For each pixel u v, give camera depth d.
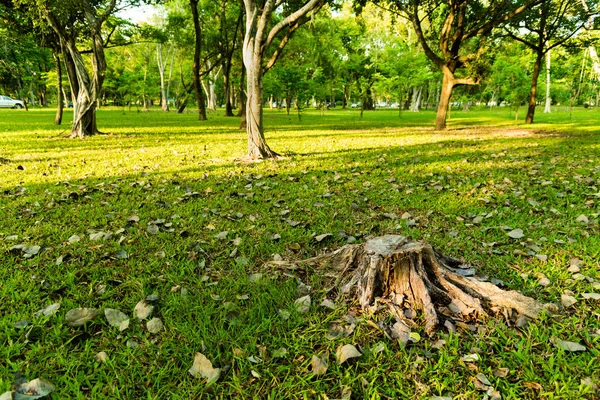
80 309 1.98
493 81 22.44
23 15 11.95
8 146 9.09
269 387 1.56
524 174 5.83
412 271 2.09
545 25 17.41
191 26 26.75
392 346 1.80
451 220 3.67
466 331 1.89
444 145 9.83
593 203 4.16
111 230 3.39
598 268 2.58
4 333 1.86
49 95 61.06
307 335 1.89
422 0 14.79
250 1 7.02
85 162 6.93
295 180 5.52
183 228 3.43
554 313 2.00
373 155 7.94
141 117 24.19
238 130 14.80
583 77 25.22
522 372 1.63
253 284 2.37
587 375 1.60
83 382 1.58
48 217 3.72
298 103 21.36
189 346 1.80
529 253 2.82
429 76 24.38
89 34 12.28
